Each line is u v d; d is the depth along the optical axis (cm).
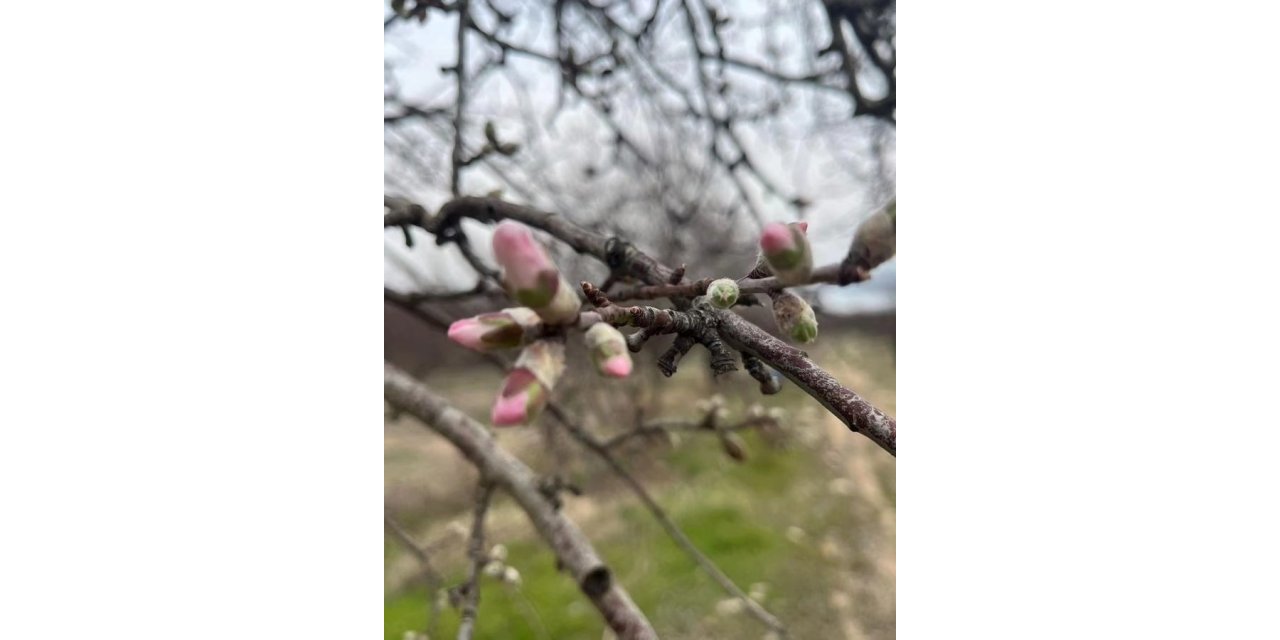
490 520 57
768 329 22
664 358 17
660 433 48
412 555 52
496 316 14
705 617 58
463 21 35
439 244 31
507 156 34
